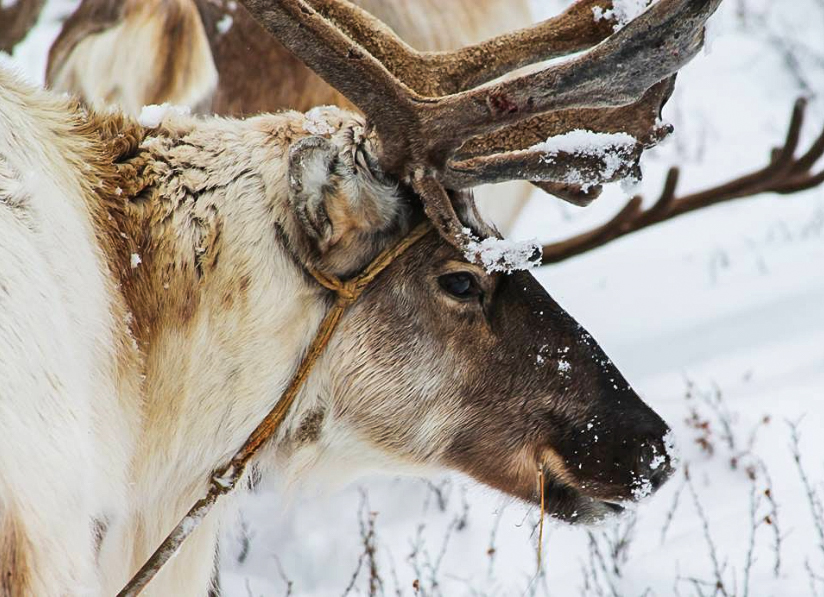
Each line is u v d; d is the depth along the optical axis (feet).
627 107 25.76
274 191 24.67
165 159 24.54
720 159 80.48
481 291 25.63
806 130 83.51
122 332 22.90
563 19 25.20
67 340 20.17
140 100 40.55
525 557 39.60
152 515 25.20
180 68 40.78
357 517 43.14
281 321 24.59
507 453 26.55
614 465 26.30
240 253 24.31
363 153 24.81
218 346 24.30
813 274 59.26
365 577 39.81
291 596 39.27
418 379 25.77
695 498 37.45
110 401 22.15
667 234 69.97
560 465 26.55
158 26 41.04
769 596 32.63
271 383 24.70
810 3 98.37
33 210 20.90
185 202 24.31
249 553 41.78
